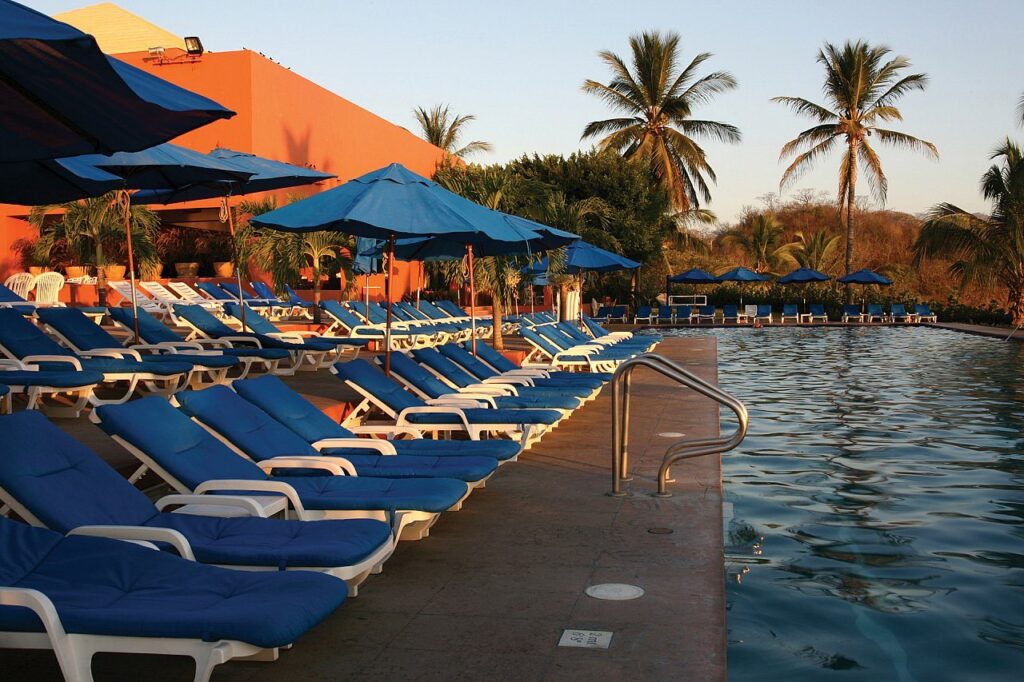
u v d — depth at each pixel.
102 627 2.83
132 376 8.26
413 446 6.41
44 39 3.04
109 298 20.25
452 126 46.44
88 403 8.61
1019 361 18.88
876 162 37.62
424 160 33.66
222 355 9.84
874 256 51.50
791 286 41.22
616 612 4.07
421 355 9.98
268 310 20.25
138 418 4.90
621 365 6.36
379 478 5.26
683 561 4.86
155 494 5.82
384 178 8.53
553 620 3.98
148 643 2.83
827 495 6.91
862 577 4.96
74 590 3.21
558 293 24.09
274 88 23.12
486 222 8.98
